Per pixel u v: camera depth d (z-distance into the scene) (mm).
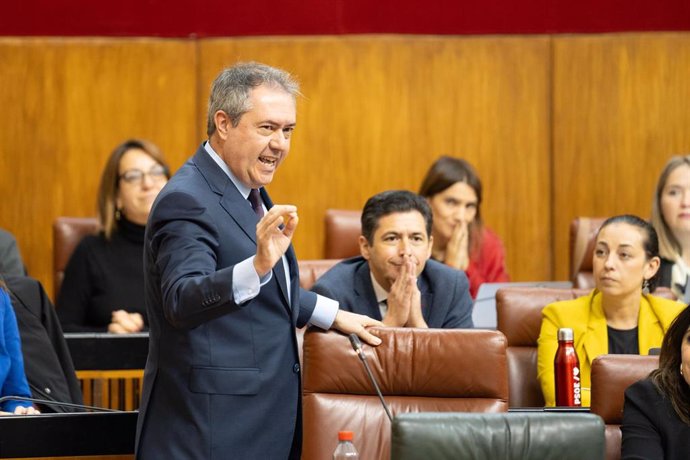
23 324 8906
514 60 15633
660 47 15602
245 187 6848
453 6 15656
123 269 12055
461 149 15648
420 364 7215
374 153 15625
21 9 15445
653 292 9828
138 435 6730
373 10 15648
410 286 8734
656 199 11773
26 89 15422
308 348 7234
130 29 15562
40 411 8766
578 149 15656
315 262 10656
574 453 5891
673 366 7027
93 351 10375
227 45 15547
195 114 15586
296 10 15602
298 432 6910
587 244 12086
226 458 6547
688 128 15617
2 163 15422
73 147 15484
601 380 7227
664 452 6906
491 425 5895
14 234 15422
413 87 15633
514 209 15656
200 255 6352
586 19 15656
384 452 7086
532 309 9570
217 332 6613
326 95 15586
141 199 12062
